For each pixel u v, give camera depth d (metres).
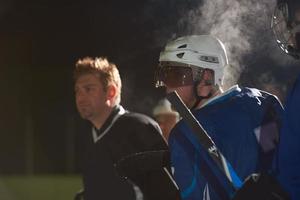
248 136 4.26
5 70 25.55
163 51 4.73
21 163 25.25
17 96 25.80
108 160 6.32
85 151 6.54
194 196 4.28
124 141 6.27
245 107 4.34
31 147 25.22
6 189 22.53
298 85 3.69
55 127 25.28
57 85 25.33
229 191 4.16
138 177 4.87
